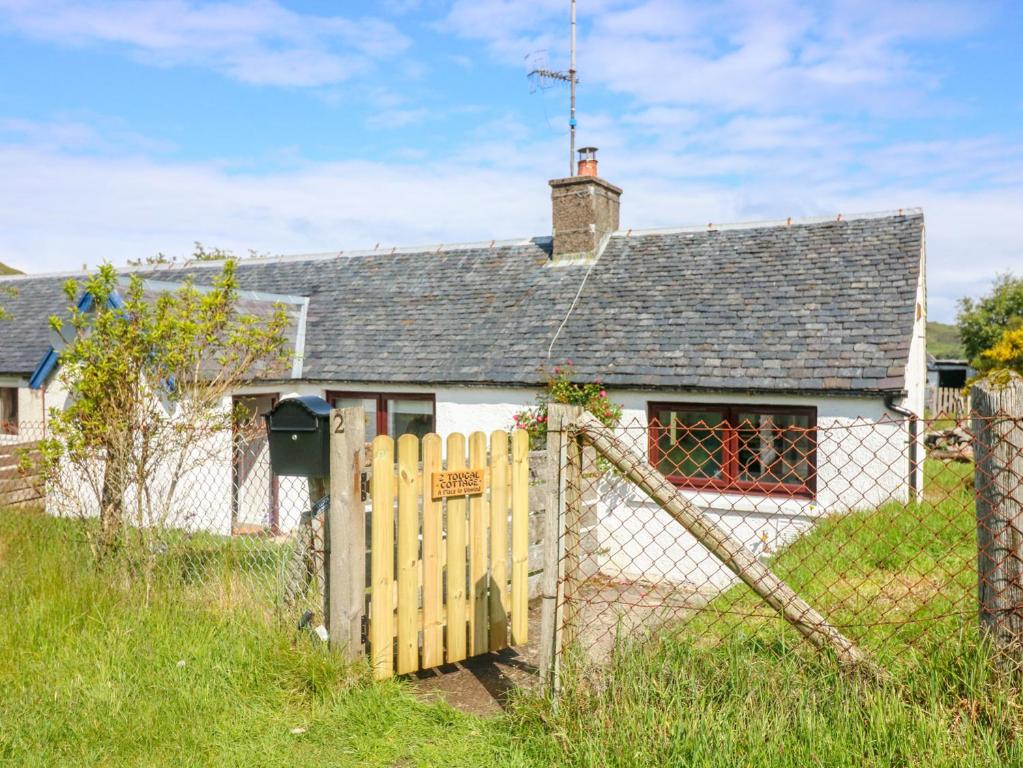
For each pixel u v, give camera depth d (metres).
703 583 9.72
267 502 13.32
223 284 8.32
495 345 13.73
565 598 4.79
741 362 11.57
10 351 17.20
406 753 4.59
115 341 7.55
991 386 4.12
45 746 4.57
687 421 11.77
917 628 5.40
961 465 13.95
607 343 12.85
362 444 5.59
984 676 4.06
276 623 5.93
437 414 13.52
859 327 11.52
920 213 13.41
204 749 4.60
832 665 4.47
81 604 6.36
